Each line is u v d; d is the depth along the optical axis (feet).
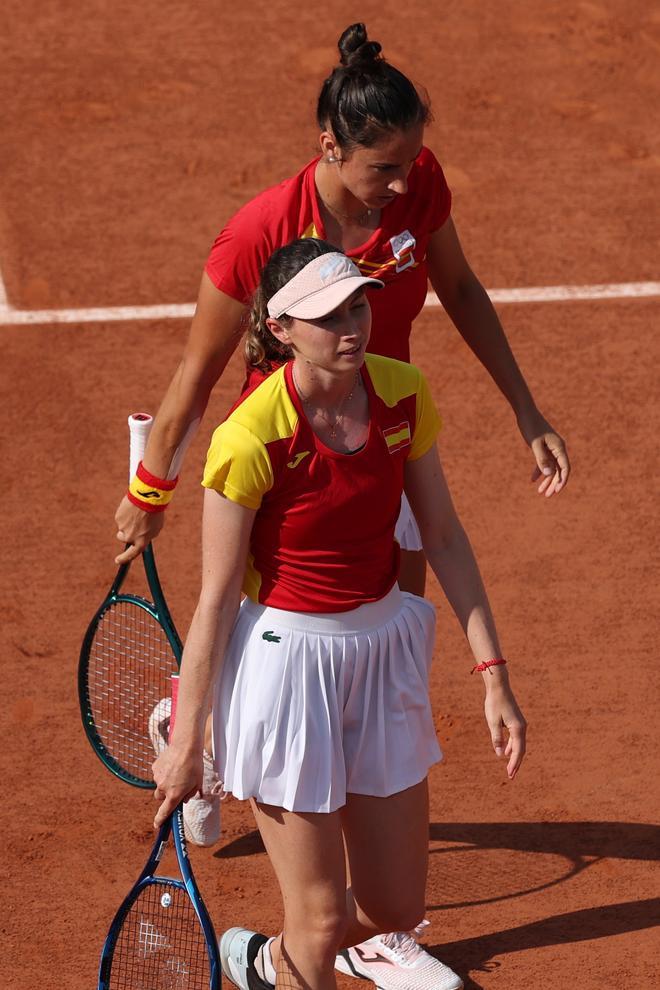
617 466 88.99
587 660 73.10
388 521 44.83
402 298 51.85
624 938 57.06
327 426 43.04
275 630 44.52
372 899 47.80
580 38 148.87
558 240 114.73
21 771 65.31
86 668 59.41
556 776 65.62
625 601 77.56
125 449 89.76
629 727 68.54
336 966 55.57
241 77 139.95
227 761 45.93
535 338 102.12
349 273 41.50
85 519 83.46
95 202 118.62
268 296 43.06
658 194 122.01
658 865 60.75
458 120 132.77
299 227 49.19
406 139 45.96
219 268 49.93
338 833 45.52
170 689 63.87
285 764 44.52
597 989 54.65
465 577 47.55
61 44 145.18
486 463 89.04
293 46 146.10
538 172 124.77
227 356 51.88
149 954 54.95
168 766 44.21
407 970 54.19
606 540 82.43
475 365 98.84
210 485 42.91
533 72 141.90
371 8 154.61
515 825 62.90
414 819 47.01
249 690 44.73
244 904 58.59
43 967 55.36
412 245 50.26
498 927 57.72
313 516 43.19
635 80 141.08
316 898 45.37
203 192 120.67
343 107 45.78
